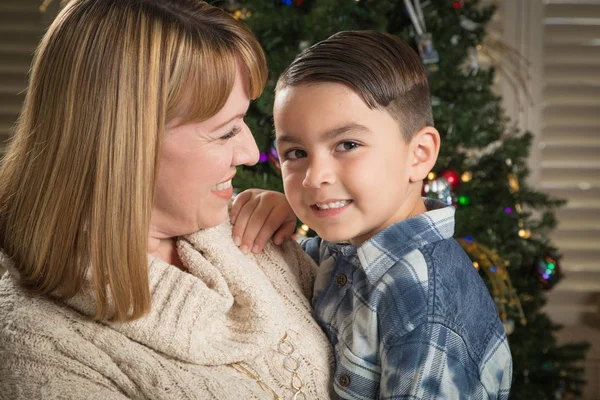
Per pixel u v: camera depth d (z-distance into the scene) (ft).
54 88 2.94
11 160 3.18
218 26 3.12
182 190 3.17
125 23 2.90
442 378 3.16
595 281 10.45
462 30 7.26
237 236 3.75
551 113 10.30
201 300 3.16
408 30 6.94
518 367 7.68
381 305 3.36
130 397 2.95
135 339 3.06
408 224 3.51
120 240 2.91
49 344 2.93
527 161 10.34
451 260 3.50
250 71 3.16
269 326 3.28
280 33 6.49
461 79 7.02
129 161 2.90
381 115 3.36
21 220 3.05
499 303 6.83
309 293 3.89
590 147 10.28
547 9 10.16
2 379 2.92
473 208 6.89
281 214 3.88
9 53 10.32
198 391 2.96
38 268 3.00
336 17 6.38
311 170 3.37
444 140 6.81
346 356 3.40
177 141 3.05
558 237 10.43
